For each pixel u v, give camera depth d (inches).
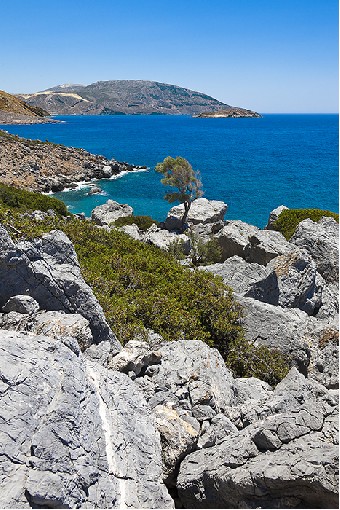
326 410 372.8
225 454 342.3
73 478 262.1
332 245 1094.4
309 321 753.6
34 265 483.2
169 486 361.7
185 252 1536.7
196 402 417.1
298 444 328.8
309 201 3002.0
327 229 1187.9
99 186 3385.8
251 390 493.0
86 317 492.1
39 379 305.7
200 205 2241.6
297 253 890.7
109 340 502.0
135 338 557.3
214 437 379.6
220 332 645.9
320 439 335.0
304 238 1135.6
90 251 869.2
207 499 334.0
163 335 600.1
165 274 807.7
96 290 665.6
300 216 1614.2
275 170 4325.8
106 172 3725.4
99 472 282.4
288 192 3275.1
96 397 336.5
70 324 445.7
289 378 409.1
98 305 504.1
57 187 3127.5
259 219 2573.8
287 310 784.9
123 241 997.2
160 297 676.7
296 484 302.2
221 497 326.6
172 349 499.8
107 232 1036.5
